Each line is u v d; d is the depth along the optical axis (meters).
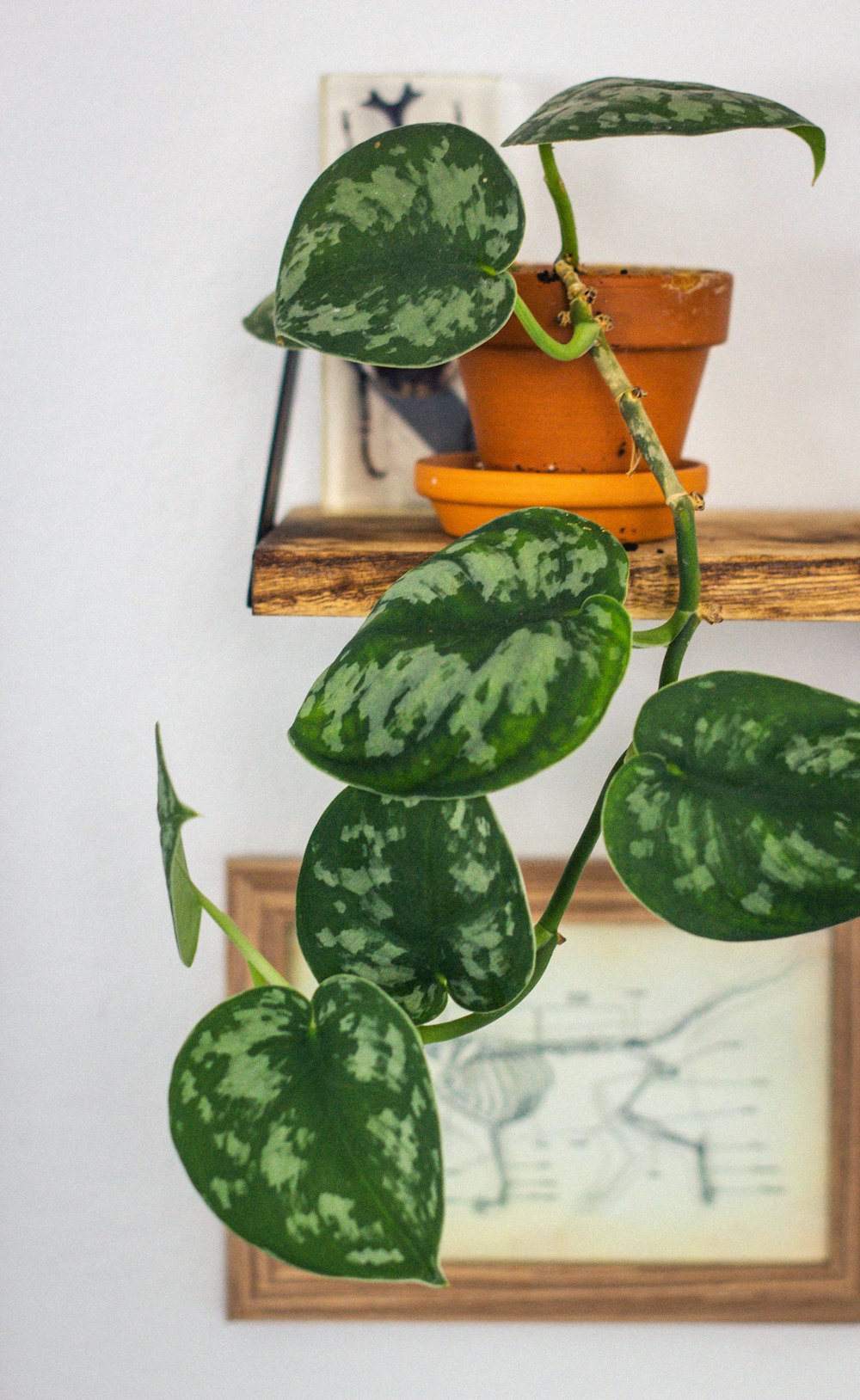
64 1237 1.28
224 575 1.21
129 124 1.16
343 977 0.89
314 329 0.90
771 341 1.19
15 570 1.21
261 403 1.19
